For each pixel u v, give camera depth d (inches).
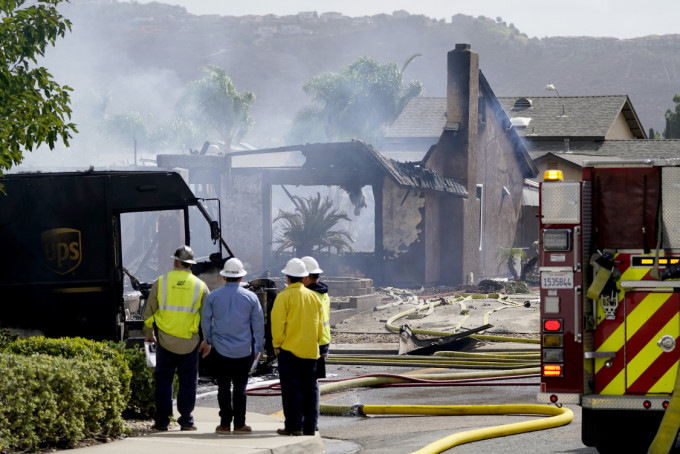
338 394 1018.7
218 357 707.4
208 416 845.2
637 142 4158.5
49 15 741.9
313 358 697.6
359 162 2687.0
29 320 1018.7
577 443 665.0
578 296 583.5
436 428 771.4
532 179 3740.2
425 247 2672.2
